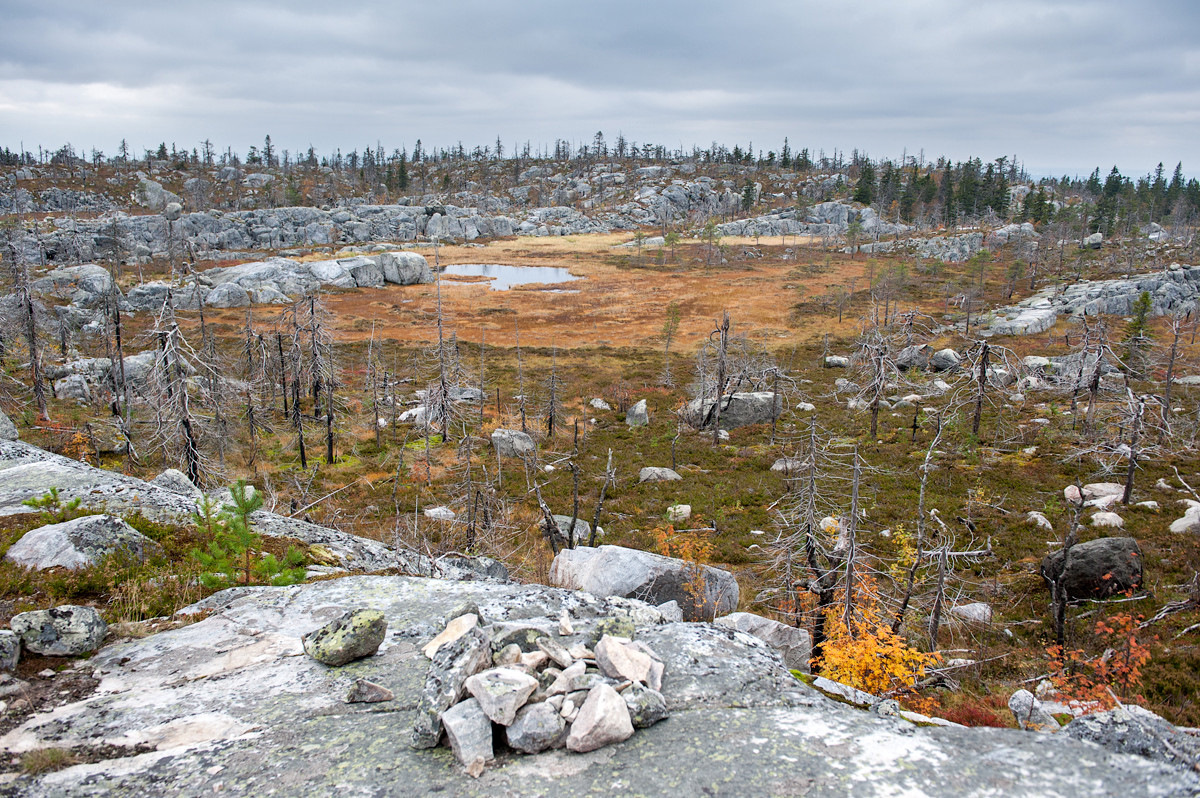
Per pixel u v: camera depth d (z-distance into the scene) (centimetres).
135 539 1034
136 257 9425
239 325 7169
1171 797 460
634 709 580
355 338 7212
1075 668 1470
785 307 8612
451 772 527
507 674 582
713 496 3209
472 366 6238
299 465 3847
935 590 1788
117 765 541
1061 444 3650
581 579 1697
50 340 5588
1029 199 14975
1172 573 2073
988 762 512
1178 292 7950
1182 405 4369
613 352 6769
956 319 7644
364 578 980
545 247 14088
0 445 1703
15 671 674
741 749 543
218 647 761
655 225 17588
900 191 17788
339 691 664
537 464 3856
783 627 1495
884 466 3416
